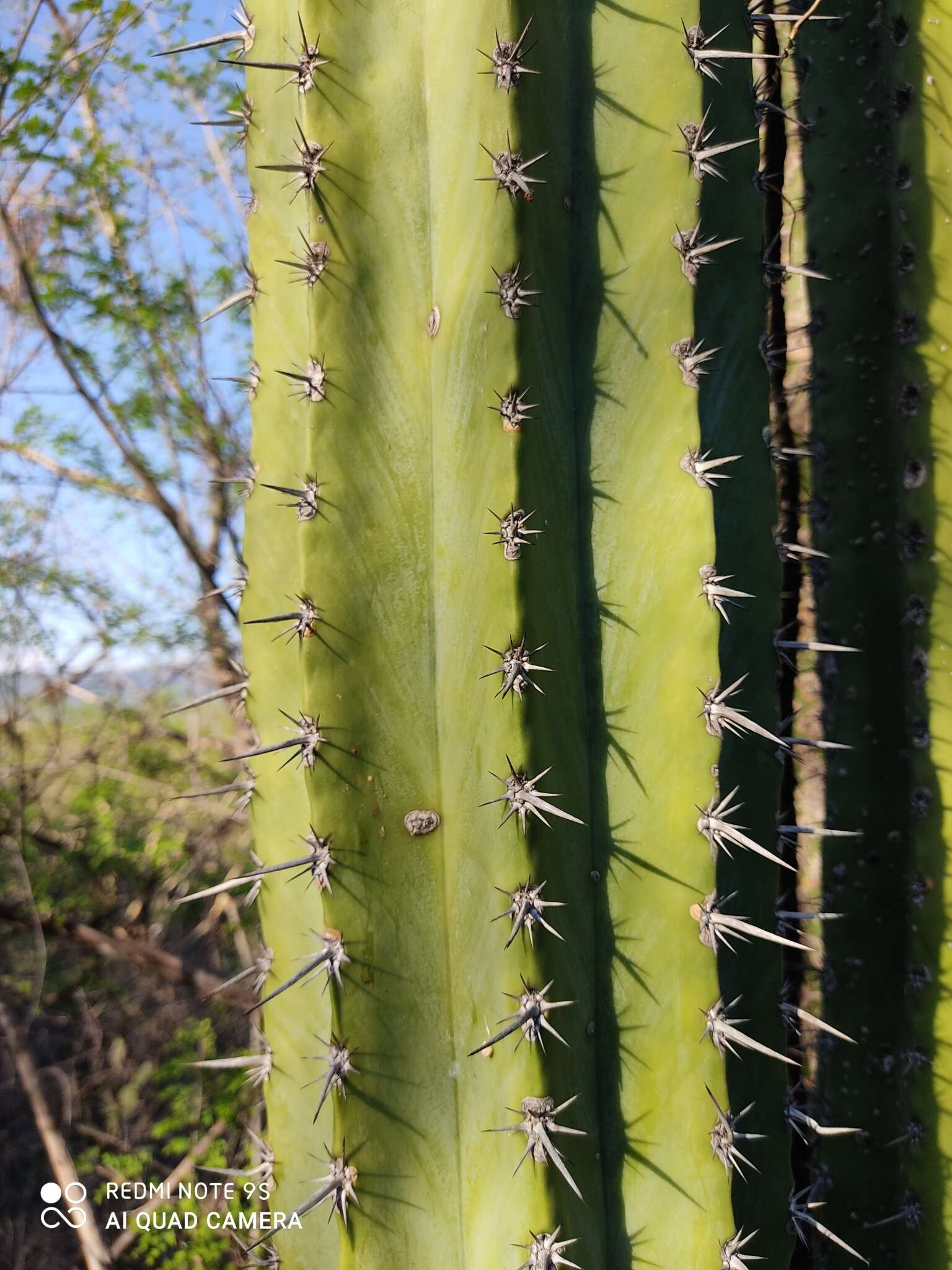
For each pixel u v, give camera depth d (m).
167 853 0.73
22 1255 0.59
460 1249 0.20
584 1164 0.20
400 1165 0.20
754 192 0.23
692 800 0.20
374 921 0.20
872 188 0.25
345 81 0.20
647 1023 0.20
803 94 0.26
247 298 0.25
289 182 0.23
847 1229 0.24
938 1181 0.24
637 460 0.21
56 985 0.69
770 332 0.27
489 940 0.19
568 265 0.21
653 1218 0.20
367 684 0.20
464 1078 0.20
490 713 0.19
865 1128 0.25
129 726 0.77
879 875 0.25
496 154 0.19
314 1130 0.24
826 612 0.26
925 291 0.25
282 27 0.24
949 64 0.24
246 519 0.25
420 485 0.20
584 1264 0.19
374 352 0.20
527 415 0.19
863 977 0.25
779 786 0.23
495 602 0.19
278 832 0.25
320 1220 0.24
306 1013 0.24
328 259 0.20
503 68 0.19
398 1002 0.20
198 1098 0.62
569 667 0.20
